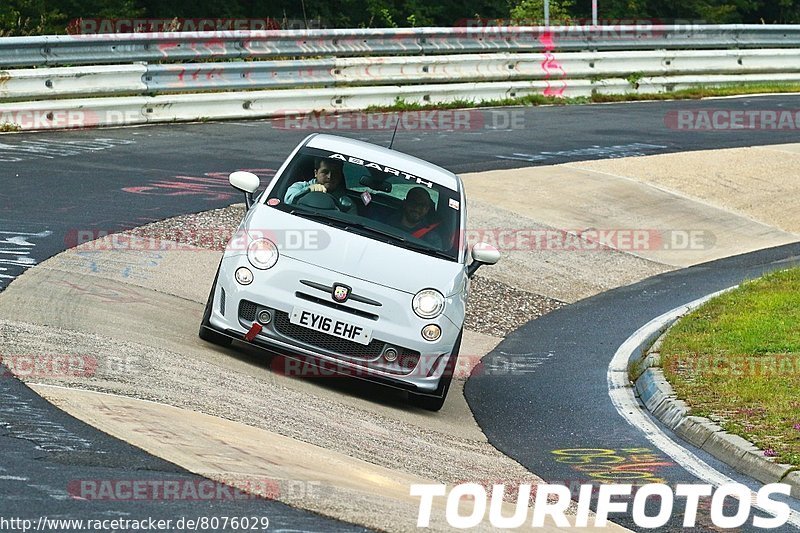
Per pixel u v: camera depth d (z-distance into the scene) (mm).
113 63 40719
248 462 12672
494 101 49281
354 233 18469
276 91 42906
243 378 16906
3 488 10773
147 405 14211
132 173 31250
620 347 23391
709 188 37812
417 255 18359
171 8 76375
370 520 11430
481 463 15227
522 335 24406
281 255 17781
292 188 19312
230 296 17703
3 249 22484
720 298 25750
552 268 29469
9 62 36062
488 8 92625
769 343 21625
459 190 20219
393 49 47219
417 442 15680
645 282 29500
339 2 84688
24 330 16859
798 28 60938
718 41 58062
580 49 53500
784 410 17547
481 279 27781
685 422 17469
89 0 69562
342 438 14883
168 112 39750
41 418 13031
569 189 35750
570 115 48188
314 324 17297
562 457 16078
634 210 35031
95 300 19938
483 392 19891
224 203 29266
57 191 28188
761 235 34500
